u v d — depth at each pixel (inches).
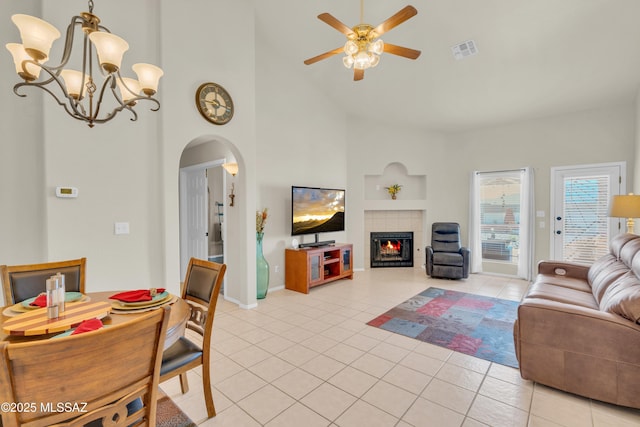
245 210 145.0
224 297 164.9
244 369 92.1
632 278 86.8
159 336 39.8
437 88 184.2
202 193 196.5
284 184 183.8
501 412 72.7
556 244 197.9
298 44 169.5
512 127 213.9
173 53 117.3
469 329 122.3
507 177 217.8
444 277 205.0
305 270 172.9
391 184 249.3
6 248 92.4
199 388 83.0
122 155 108.4
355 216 236.1
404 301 158.7
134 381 38.5
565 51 140.5
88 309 59.8
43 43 54.1
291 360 97.5
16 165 93.4
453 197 238.8
